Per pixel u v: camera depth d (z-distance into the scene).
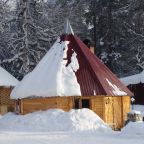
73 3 60.97
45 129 23.36
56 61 27.91
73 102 26.19
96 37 58.25
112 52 55.72
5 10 49.50
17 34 46.06
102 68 28.66
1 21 48.62
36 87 26.66
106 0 57.22
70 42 29.06
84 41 31.78
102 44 57.06
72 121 23.56
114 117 27.38
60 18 53.91
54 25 51.00
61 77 26.58
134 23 57.66
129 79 47.12
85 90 26.08
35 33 46.09
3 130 23.45
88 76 26.95
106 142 18.11
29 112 26.73
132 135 20.67
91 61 28.14
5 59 46.03
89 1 60.62
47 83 26.42
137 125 21.77
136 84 46.44
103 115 26.58
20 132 22.38
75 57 27.98
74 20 57.09
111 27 56.62
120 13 57.62
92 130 23.05
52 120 23.92
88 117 24.11
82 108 25.67
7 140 18.80
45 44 47.31
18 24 46.19
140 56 56.50
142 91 46.12
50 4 58.50
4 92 37.12
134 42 56.53
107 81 27.44
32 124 23.98
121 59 56.78
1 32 48.75
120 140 18.88
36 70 28.28
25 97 26.66
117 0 57.69
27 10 45.41
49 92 25.86
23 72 45.00
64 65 27.44
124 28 57.66
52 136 20.44
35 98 26.50
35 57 45.47
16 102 29.03
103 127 23.50
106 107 26.86
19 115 26.36
